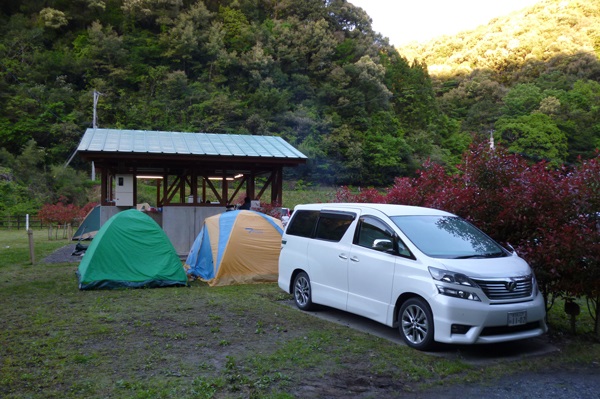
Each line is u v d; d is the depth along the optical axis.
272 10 78.19
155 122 54.31
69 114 51.03
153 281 9.50
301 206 8.34
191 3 73.81
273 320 6.92
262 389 4.42
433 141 66.50
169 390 4.34
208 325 6.61
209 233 10.82
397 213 6.59
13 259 13.94
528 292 5.66
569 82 79.62
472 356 5.59
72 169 44.69
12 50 58.38
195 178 15.63
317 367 5.04
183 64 64.62
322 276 7.29
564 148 58.78
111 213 14.76
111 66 58.38
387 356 5.40
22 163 42.56
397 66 73.75
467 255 5.94
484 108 76.19
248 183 19.20
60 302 8.07
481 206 6.90
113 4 70.69
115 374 4.76
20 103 49.84
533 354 5.69
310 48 68.19
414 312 5.80
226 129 54.66
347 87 66.06
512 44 104.06
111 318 6.91
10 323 6.69
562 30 104.69
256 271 10.23
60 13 63.38
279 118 57.72
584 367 5.29
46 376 4.70
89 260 9.40
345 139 58.56
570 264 5.80
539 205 6.37
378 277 6.25
